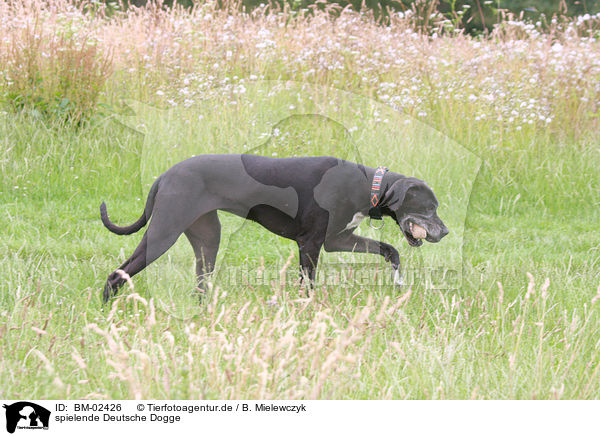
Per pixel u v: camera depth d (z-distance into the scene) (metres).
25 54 11.42
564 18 14.80
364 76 8.52
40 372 4.35
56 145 10.49
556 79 11.85
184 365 4.49
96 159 10.43
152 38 12.66
